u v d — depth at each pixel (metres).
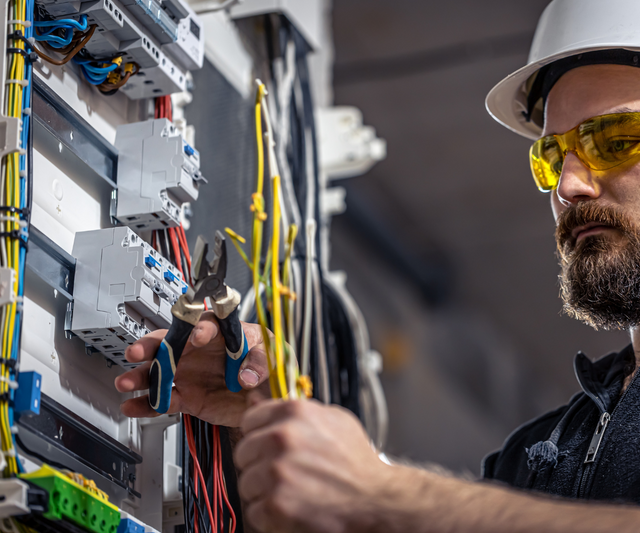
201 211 1.62
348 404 1.97
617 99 1.37
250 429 0.86
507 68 5.06
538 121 1.72
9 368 0.90
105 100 1.31
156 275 1.17
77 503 0.89
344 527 0.82
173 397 1.15
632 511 0.82
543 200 6.00
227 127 1.78
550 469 1.30
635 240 1.29
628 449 1.19
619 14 1.42
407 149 5.73
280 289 0.90
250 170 1.83
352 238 6.05
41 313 1.08
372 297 6.18
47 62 1.15
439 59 5.09
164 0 1.29
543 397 6.80
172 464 1.33
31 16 1.04
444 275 6.60
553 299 6.54
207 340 1.04
